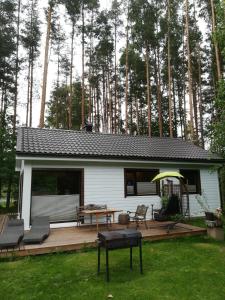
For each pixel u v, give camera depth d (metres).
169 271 4.78
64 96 27.73
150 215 10.24
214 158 11.78
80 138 11.44
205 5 17.22
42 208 8.42
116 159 9.59
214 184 12.14
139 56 20.92
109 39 21.31
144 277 4.49
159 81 22.78
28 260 5.46
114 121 26.02
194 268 4.93
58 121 28.67
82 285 4.18
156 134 26.09
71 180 9.09
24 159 8.16
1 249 5.60
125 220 9.02
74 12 18.88
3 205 19.25
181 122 25.92
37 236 6.24
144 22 19.02
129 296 3.77
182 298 3.71
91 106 27.19
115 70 24.22
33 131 11.09
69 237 6.84
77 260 5.44
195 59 21.83
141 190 10.46
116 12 21.73
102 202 9.41
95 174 9.45
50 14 16.73
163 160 10.55
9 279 4.46
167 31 19.30
